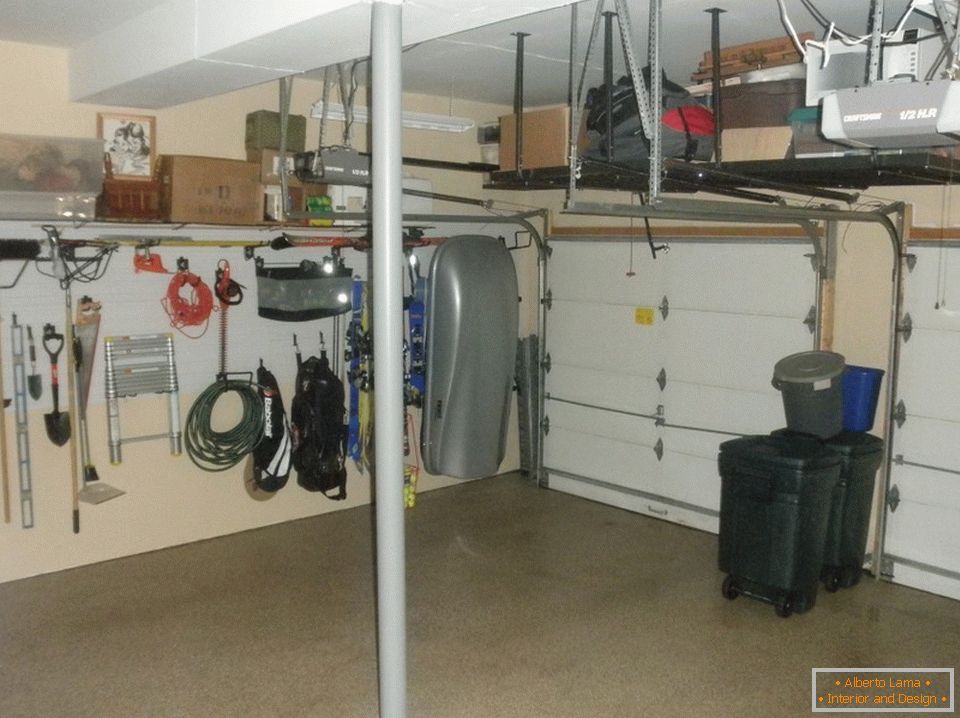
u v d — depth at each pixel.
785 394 4.38
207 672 3.51
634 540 5.23
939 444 4.41
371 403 5.56
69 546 4.54
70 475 4.49
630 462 5.83
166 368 4.75
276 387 5.09
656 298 5.57
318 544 5.01
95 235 4.41
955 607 4.29
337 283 5.26
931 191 4.35
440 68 4.67
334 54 3.10
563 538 5.24
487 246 5.39
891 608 4.25
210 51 3.10
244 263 5.00
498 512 5.74
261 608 4.12
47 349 4.33
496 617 4.08
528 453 6.49
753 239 5.03
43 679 3.44
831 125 2.47
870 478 4.46
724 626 4.01
